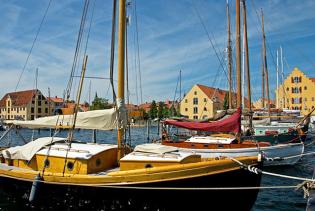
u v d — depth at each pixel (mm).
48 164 10648
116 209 9594
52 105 106375
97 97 91250
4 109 108750
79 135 52969
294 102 84812
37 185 10125
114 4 12164
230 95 27984
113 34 12188
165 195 9141
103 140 43094
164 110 87688
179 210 9266
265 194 14625
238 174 9266
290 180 17234
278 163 20047
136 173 9266
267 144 20000
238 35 22188
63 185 10000
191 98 87188
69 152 10562
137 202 9383
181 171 9031
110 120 11133
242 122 24797
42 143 11414
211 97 84875
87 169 10000
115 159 11125
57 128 11609
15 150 11523
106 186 9453
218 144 18250
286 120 38781
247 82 27078
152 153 10117
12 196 11367
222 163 9195
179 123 18141
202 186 9070
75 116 10953
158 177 9086
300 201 13555
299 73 84688
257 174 9523
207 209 9352
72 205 10078
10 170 11141
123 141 11320
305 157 24984
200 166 9055
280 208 12672
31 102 102438
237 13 22344
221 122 17312
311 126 56844
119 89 11438
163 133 22297
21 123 12438
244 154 17906
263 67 42219
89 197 9789
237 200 9461
